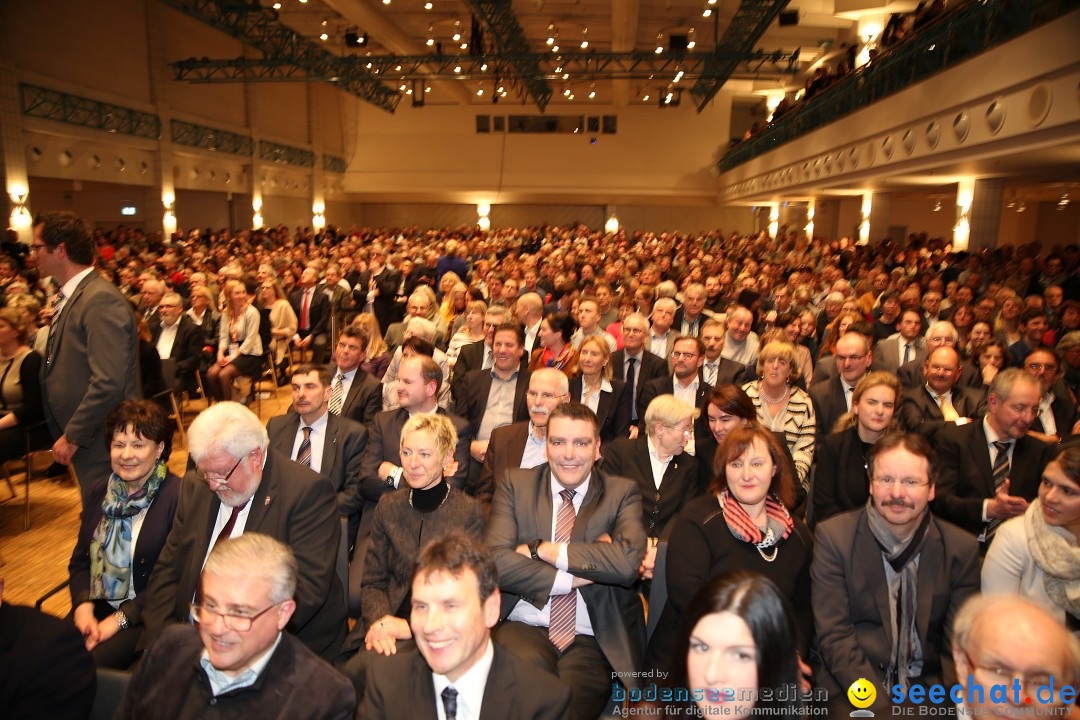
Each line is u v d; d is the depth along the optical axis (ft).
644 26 68.74
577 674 8.30
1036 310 20.13
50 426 12.32
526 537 9.29
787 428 14.25
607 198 106.42
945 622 7.89
